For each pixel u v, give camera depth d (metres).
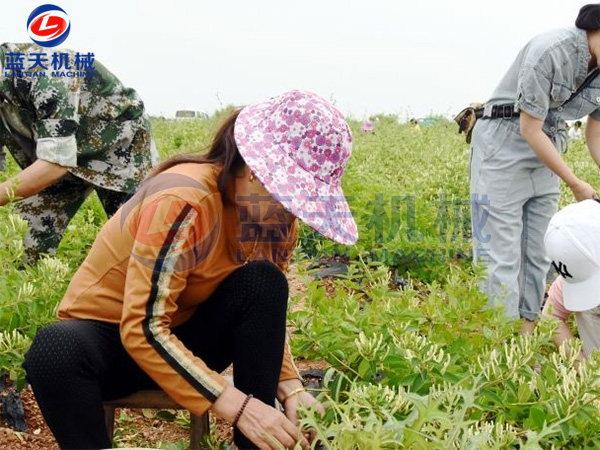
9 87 3.36
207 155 2.31
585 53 3.69
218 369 2.51
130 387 2.42
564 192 7.20
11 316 2.92
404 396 2.23
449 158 9.62
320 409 2.37
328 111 2.16
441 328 3.32
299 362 3.59
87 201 5.86
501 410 2.57
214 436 2.72
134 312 2.12
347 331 2.87
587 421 2.48
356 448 2.04
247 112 2.23
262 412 2.17
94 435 2.21
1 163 3.81
